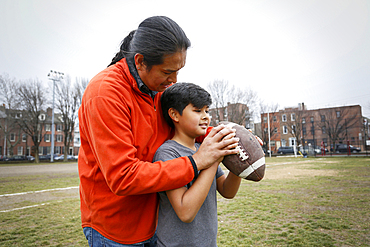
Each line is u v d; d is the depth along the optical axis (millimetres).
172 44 1128
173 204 1188
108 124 1091
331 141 41469
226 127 1290
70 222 4324
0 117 40688
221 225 3957
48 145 49406
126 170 1040
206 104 1396
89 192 1271
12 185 9391
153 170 1054
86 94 1224
